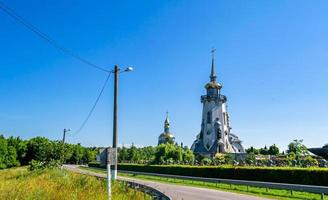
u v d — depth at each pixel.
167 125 180.38
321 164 44.22
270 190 33.22
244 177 43.19
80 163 169.50
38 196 17.09
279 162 56.88
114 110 27.58
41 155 66.56
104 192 19.44
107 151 15.10
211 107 132.00
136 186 24.56
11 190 18.58
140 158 155.88
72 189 20.89
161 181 50.69
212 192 31.14
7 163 108.94
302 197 27.41
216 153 113.56
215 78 137.38
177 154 91.56
